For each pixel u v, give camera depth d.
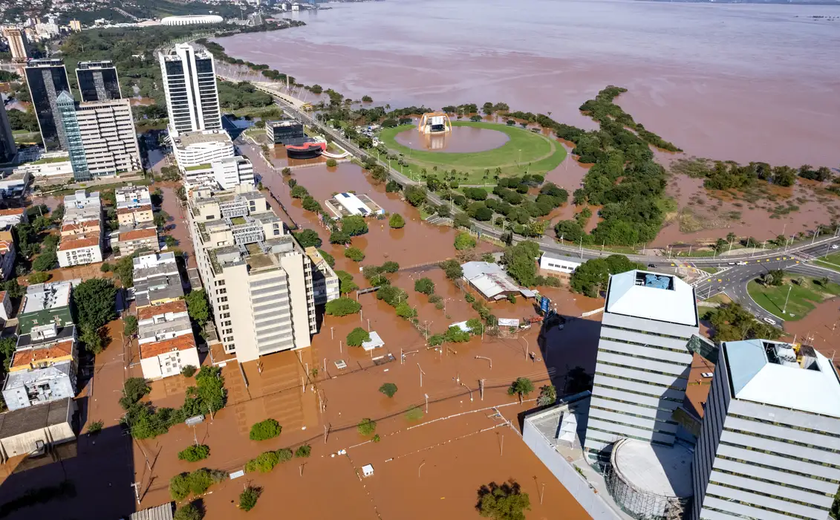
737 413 162.88
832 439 156.25
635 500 193.38
